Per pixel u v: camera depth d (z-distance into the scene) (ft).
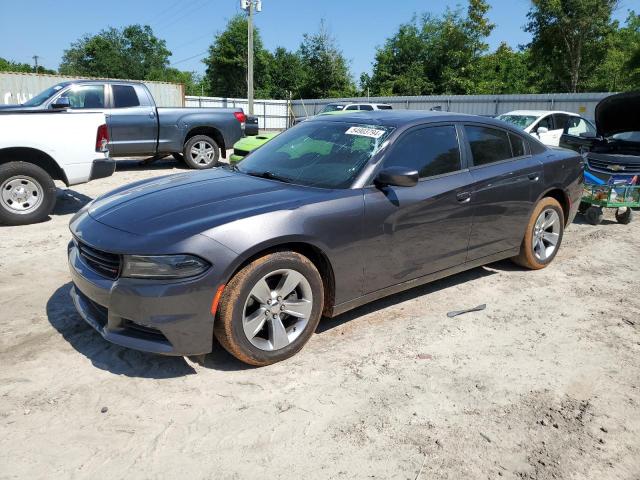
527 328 13.14
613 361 11.57
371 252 12.01
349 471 7.97
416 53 148.25
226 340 10.20
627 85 104.63
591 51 102.47
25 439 8.46
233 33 153.58
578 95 72.08
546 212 16.98
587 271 17.69
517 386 10.46
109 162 24.31
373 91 147.84
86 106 34.83
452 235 13.82
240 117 40.83
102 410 9.26
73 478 7.66
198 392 9.91
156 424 8.95
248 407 9.50
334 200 11.37
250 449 8.40
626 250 20.43
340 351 11.66
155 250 9.53
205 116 39.14
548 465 8.21
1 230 21.50
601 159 25.88
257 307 10.64
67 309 13.50
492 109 82.69
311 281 11.07
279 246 10.77
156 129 37.24
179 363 10.93
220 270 9.72
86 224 11.04
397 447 8.54
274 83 162.81
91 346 11.55
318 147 13.50
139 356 11.17
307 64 152.66
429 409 9.59
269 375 10.57
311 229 10.82
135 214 10.78
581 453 8.51
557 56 104.06
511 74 140.36
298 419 9.18
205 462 8.07
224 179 12.81
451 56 144.05
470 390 10.26
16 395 9.66
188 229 9.88
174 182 12.85
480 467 8.13
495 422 9.27
